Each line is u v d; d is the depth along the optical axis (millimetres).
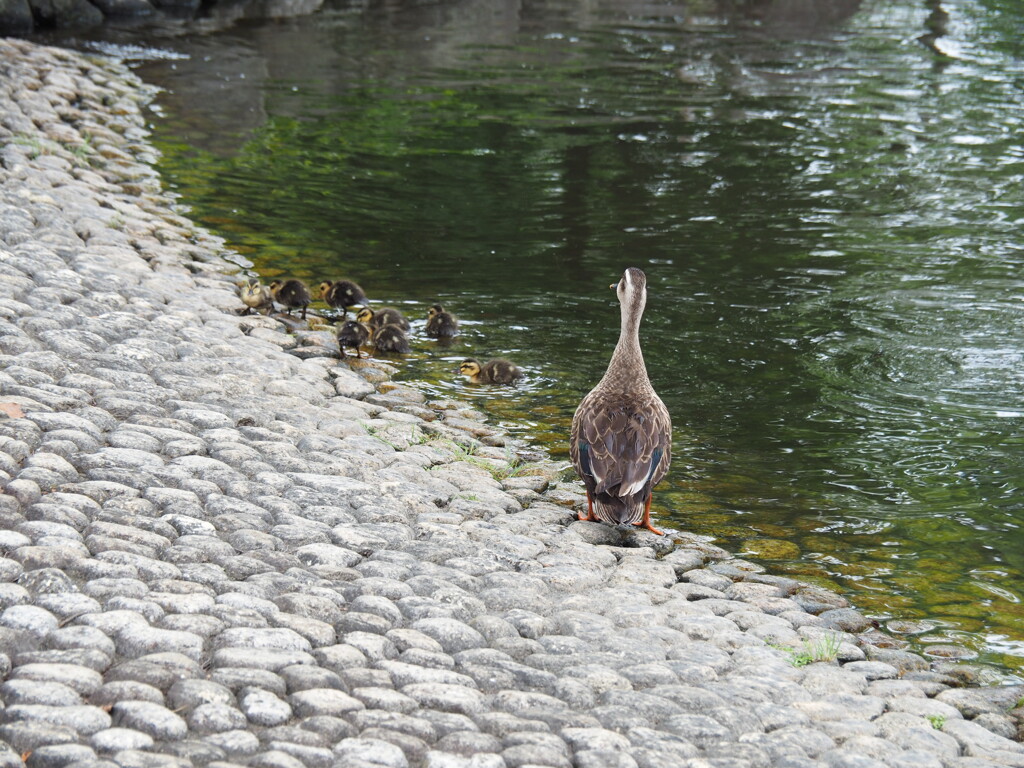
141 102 9523
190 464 5699
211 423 5910
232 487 5664
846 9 16500
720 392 6504
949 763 5180
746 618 5520
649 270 7258
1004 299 7086
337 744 5047
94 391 5910
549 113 10406
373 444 5988
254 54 11844
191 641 5180
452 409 6348
